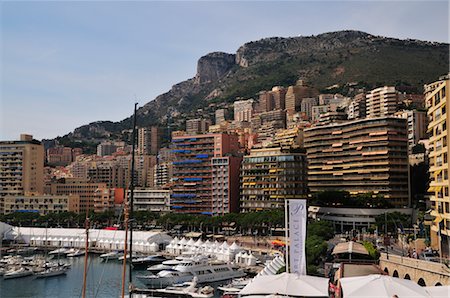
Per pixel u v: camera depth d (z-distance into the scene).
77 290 148.38
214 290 145.88
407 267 114.06
